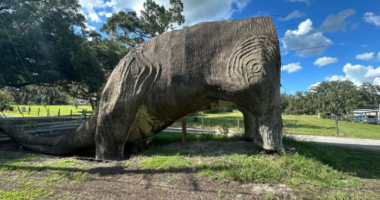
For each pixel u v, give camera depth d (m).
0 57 13.09
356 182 4.63
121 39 25.41
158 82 6.19
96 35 22.59
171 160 5.48
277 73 5.83
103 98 6.41
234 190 4.19
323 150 7.11
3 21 13.34
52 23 15.59
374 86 55.72
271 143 5.72
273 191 4.14
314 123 23.27
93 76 17.41
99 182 4.71
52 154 7.59
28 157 6.33
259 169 4.82
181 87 6.05
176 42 6.35
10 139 9.18
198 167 5.03
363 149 7.98
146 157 6.01
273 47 5.70
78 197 4.10
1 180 4.78
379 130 18.94
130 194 4.20
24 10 14.19
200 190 4.24
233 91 5.66
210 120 24.19
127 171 5.19
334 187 4.38
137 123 6.66
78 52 16.69
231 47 5.91
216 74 5.82
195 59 6.03
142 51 6.67
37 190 4.33
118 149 6.38
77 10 17.44
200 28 6.39
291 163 5.16
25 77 14.66
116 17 24.48
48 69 14.94
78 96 24.81
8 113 23.56
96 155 6.51
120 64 6.64
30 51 13.65
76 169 5.35
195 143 6.98
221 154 5.84
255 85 5.41
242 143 6.84
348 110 50.12
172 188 4.36
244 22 6.15
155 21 22.64
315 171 4.96
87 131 6.97
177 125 19.45
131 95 6.15
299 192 4.11
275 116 5.78
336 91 56.50
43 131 10.70
